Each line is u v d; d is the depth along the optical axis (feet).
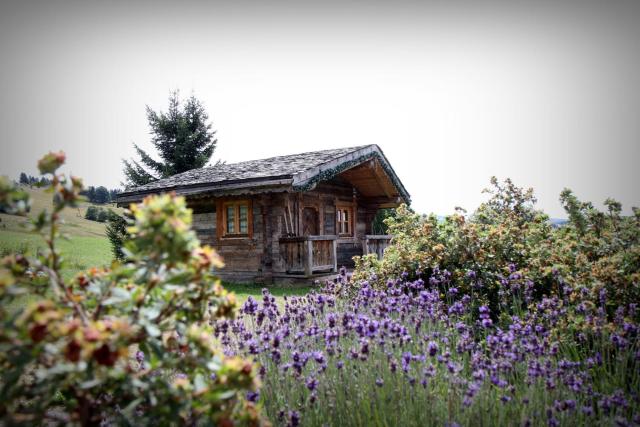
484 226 23.62
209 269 6.45
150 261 6.06
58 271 6.38
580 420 9.66
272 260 43.88
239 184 41.63
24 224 6.05
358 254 55.83
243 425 6.34
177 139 92.89
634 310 13.69
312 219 48.80
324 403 10.21
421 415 9.91
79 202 6.24
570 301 15.64
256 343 11.57
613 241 18.58
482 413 9.40
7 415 5.34
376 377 11.24
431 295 15.56
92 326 4.95
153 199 6.01
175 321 6.79
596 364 12.23
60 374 5.43
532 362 11.02
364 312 15.83
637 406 10.40
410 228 24.85
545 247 19.34
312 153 52.49
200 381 6.00
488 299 18.58
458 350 11.73
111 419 8.02
